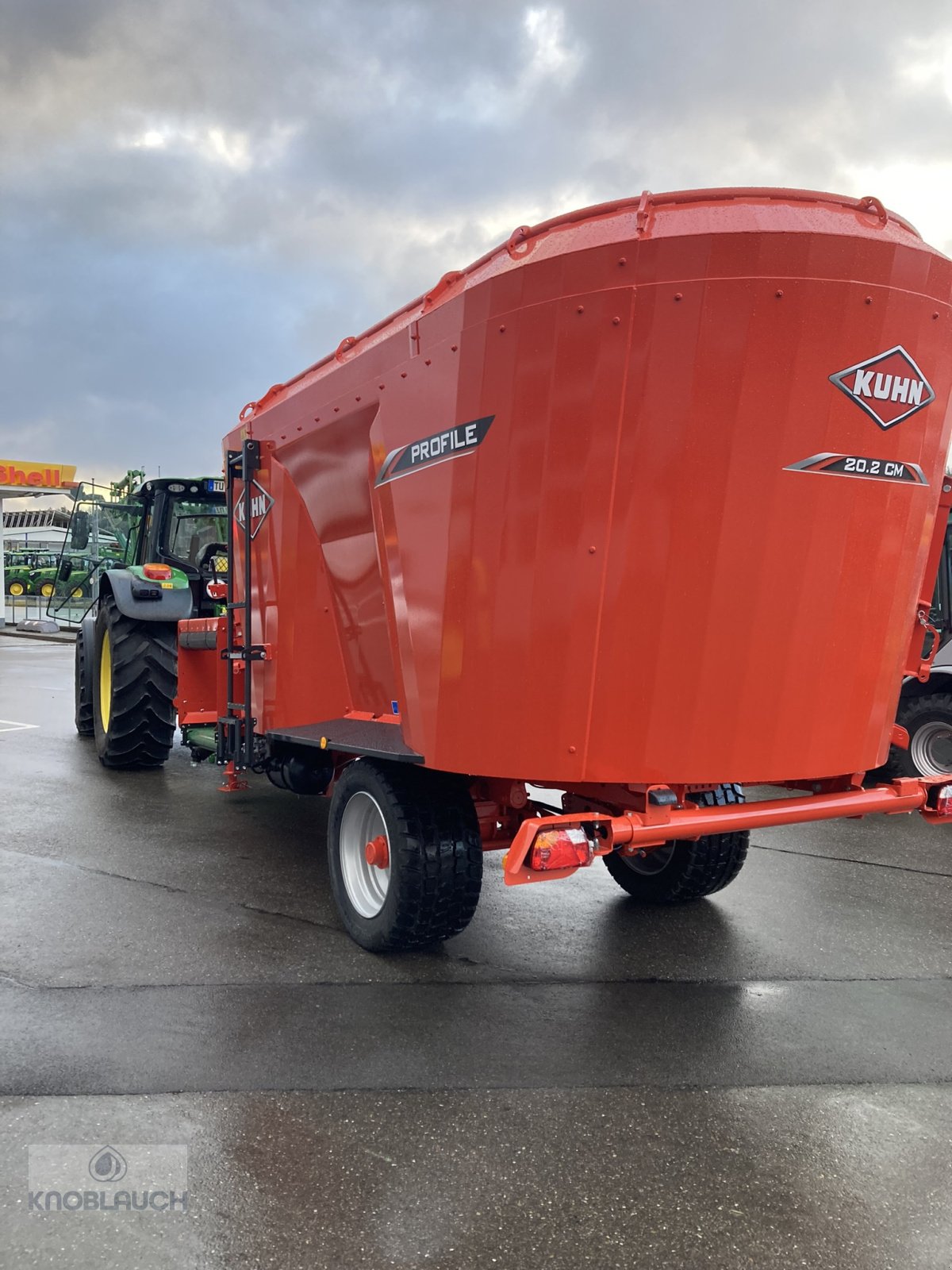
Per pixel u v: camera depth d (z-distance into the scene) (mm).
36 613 31266
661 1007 3547
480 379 3211
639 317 2945
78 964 3783
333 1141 2605
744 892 5035
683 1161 2562
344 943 4086
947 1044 3293
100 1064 2982
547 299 3041
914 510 3373
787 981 3828
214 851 5426
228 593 5164
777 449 3023
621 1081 2984
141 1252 2156
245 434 5141
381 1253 2176
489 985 3707
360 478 4062
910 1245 2248
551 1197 2395
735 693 3180
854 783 3672
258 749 5066
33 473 25406
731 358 2943
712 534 3039
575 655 3129
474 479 3260
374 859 3854
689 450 2984
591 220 3070
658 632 3086
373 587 4109
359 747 3801
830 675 3303
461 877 3703
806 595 3176
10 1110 2715
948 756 6934
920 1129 2746
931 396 3268
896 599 3416
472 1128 2693
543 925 4434
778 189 2992
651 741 3152
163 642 7230
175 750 8688
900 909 4781
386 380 3740
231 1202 2338
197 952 3943
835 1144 2660
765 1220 2324
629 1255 2191
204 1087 2867
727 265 2896
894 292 3041
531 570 3156
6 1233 2203
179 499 8148
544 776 3215
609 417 3004
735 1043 3266
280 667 4820
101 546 9203
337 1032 3258
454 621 3367
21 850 5359
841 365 3025
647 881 4766
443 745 3445
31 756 8234
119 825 5965
